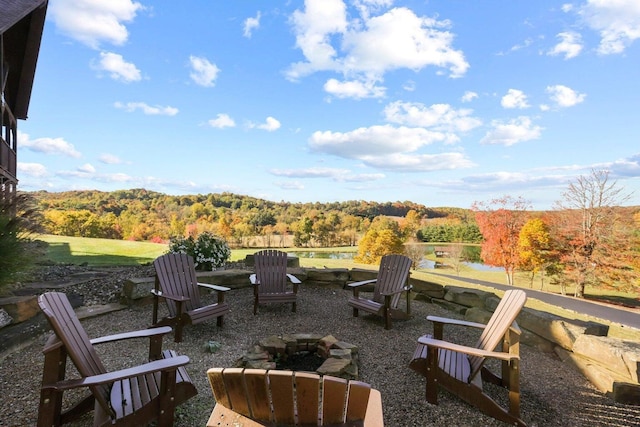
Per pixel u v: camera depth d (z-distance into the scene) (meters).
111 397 1.92
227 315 4.54
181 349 3.38
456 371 2.53
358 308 4.38
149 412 1.86
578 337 3.15
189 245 6.00
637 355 2.65
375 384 2.77
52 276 5.58
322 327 4.20
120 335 2.24
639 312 8.30
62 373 1.91
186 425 2.09
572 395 2.68
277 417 1.26
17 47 8.68
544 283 16.83
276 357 3.25
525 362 3.29
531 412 2.43
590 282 14.26
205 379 2.75
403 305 5.22
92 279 5.39
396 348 3.58
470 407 2.43
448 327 4.30
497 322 2.58
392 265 4.73
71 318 2.03
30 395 2.40
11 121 9.45
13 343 3.14
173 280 3.94
